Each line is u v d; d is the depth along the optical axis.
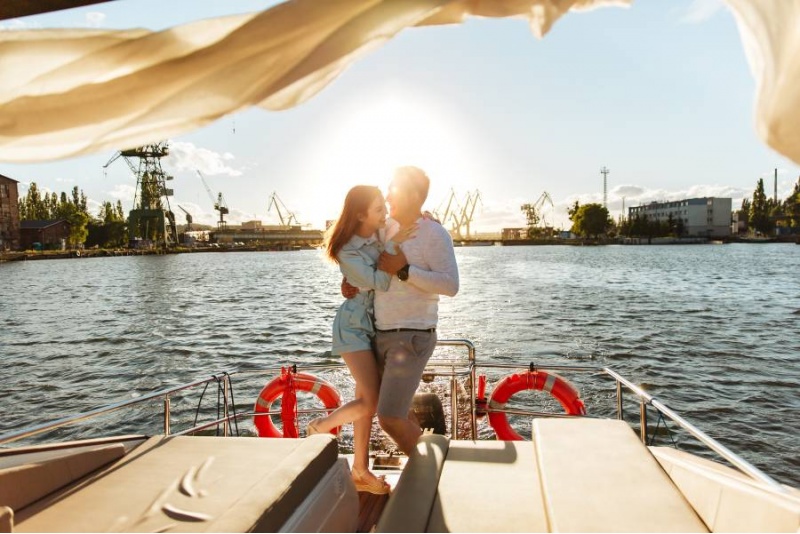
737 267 54.78
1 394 12.16
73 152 1.88
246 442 3.05
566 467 2.60
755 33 1.56
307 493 2.41
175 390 3.91
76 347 17.61
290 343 17.38
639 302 26.77
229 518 1.95
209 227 181.50
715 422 9.84
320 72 1.81
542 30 1.89
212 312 25.59
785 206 150.38
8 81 1.75
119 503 2.29
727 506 2.06
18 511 2.25
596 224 151.75
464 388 4.98
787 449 8.80
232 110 1.84
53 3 1.69
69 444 2.82
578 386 11.51
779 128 1.55
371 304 3.29
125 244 129.38
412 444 3.17
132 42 1.73
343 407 3.30
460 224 190.25
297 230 179.25
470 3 1.83
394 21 1.74
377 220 3.22
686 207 155.62
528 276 45.16
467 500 2.55
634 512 2.15
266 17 1.70
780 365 13.66
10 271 67.31
